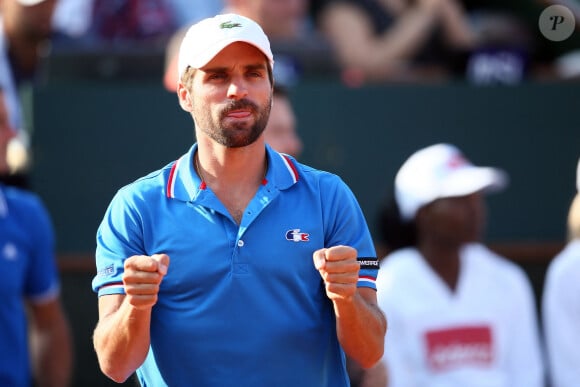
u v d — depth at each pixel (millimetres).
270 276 11328
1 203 18438
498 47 25406
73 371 22172
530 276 23578
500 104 23484
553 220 23672
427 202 19312
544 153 23656
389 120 23062
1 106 19953
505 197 23531
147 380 11844
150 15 25844
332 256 10680
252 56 11320
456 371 18766
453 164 19531
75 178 22156
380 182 23031
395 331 18828
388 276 19141
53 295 19188
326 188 11875
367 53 26625
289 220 11523
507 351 19312
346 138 22922
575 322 19906
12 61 23594
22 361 18250
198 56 11250
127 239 11516
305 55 24234
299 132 22750
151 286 10516
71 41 24547
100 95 22188
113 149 22234
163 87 22328
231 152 11523
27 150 22109
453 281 19203
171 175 11703
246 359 11305
